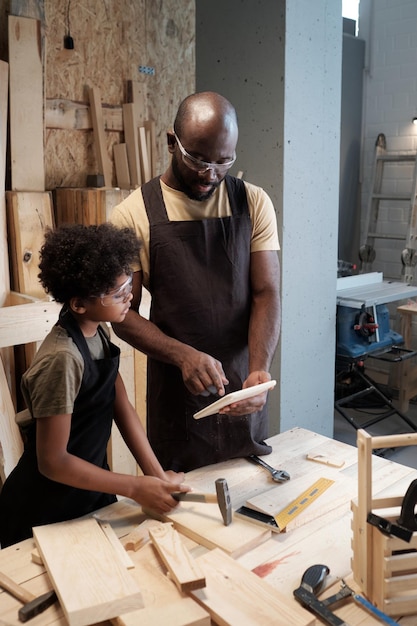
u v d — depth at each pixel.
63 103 2.65
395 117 4.50
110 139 2.87
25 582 1.05
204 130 1.40
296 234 2.96
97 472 1.22
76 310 1.21
